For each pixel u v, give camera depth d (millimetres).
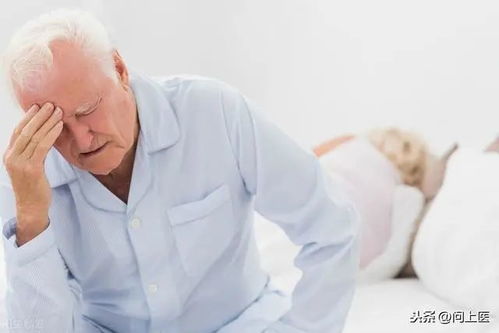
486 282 1646
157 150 1188
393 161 2082
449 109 2350
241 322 1324
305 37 2514
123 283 1256
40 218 1144
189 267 1245
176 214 1216
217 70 2553
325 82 2520
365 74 2459
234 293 1322
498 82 2264
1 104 2078
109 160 1073
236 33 2537
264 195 1251
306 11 2496
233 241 1283
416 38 2367
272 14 2521
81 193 1202
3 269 1662
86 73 1016
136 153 1177
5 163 1094
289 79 2553
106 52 1048
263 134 1214
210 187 1230
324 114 2537
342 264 1301
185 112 1215
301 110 2562
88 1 2318
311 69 2525
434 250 1806
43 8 2252
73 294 1281
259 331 1312
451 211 1831
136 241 1202
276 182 1232
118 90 1067
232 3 2516
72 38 1023
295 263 1343
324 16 2480
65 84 1010
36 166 1093
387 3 2391
